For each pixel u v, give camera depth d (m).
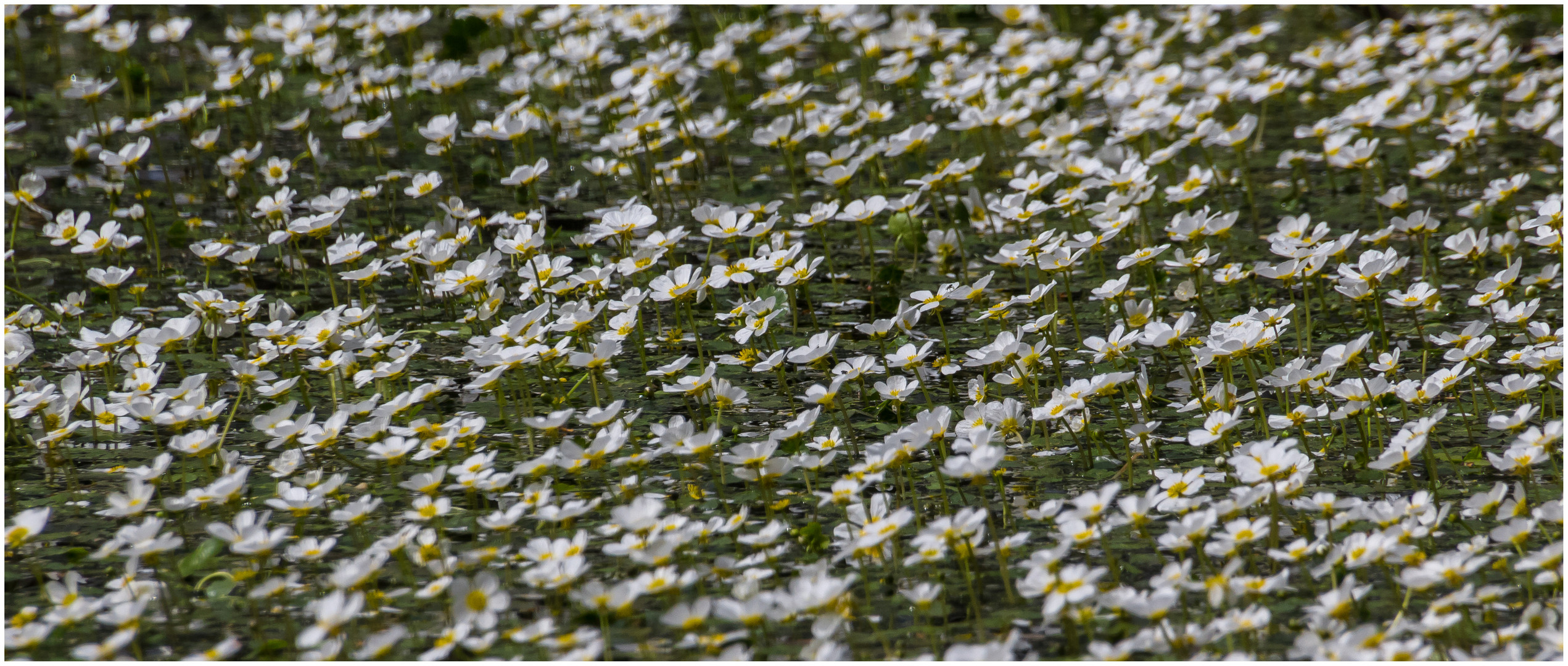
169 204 6.68
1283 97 8.12
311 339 4.29
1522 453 3.27
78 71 8.95
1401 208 5.94
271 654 2.90
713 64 8.16
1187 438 3.74
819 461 3.42
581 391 4.52
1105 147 6.83
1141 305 4.63
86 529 3.54
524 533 3.48
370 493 3.75
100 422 4.04
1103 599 2.75
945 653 2.88
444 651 2.72
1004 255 4.57
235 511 3.62
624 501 3.56
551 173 7.29
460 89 7.66
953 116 8.26
